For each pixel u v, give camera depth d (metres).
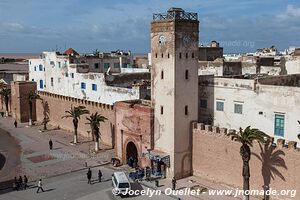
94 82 67.06
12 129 77.06
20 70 155.88
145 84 59.56
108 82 65.12
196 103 46.69
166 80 45.12
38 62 85.56
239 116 45.59
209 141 44.53
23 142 66.50
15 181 45.12
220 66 65.94
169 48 44.22
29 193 43.25
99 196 41.81
